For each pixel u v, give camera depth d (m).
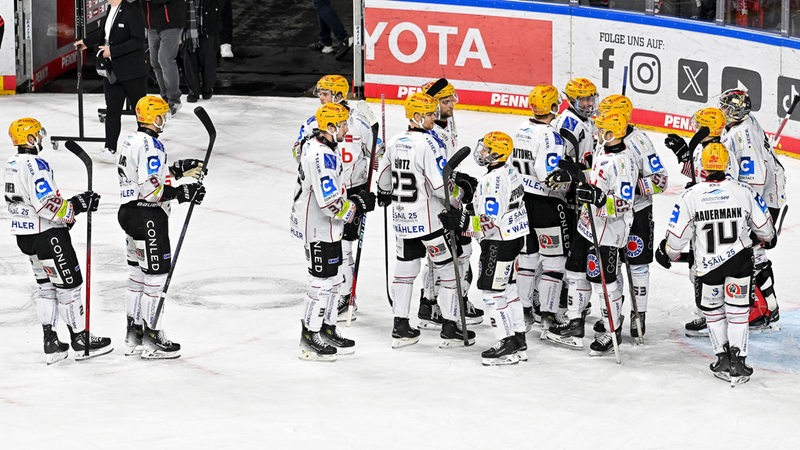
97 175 32.97
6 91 42.12
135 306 20.48
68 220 19.66
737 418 17.70
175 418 17.64
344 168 22.14
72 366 20.03
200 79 41.38
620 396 18.64
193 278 24.81
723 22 35.53
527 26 39.31
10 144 35.66
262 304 23.30
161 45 38.38
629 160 19.97
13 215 19.58
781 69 34.31
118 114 34.03
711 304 19.25
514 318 20.20
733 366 19.09
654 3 37.00
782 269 25.39
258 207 30.08
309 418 17.66
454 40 40.44
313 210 20.05
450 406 18.17
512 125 38.44
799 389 18.98
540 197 21.34
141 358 20.44
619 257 21.00
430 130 20.64
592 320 22.78
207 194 31.12
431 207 20.56
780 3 34.03
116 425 17.34
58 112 39.72
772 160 22.27
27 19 42.25
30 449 16.48
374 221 29.16
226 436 16.95
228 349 20.91
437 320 22.27
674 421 17.59
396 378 19.48
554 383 19.23
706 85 36.25
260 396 18.59
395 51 41.12
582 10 38.38
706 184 18.97
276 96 42.25
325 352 20.31
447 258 20.80
